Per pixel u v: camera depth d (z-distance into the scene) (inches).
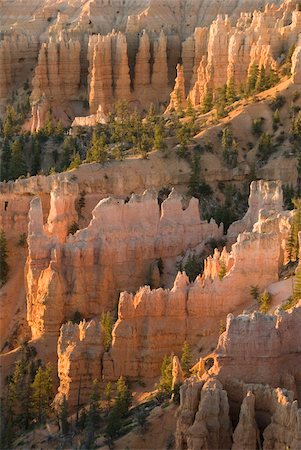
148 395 5866.1
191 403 4849.9
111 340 6195.9
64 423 5762.8
